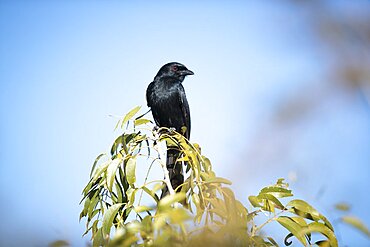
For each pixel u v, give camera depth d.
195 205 7.25
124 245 5.66
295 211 7.44
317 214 7.29
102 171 8.11
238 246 6.07
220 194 7.15
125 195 8.34
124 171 8.42
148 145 8.84
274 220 7.32
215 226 5.61
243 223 6.76
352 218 6.68
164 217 5.62
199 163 8.17
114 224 7.73
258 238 7.09
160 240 5.32
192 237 5.21
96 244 7.48
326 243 7.15
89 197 8.51
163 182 7.75
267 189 7.51
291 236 7.57
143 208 6.71
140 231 5.68
